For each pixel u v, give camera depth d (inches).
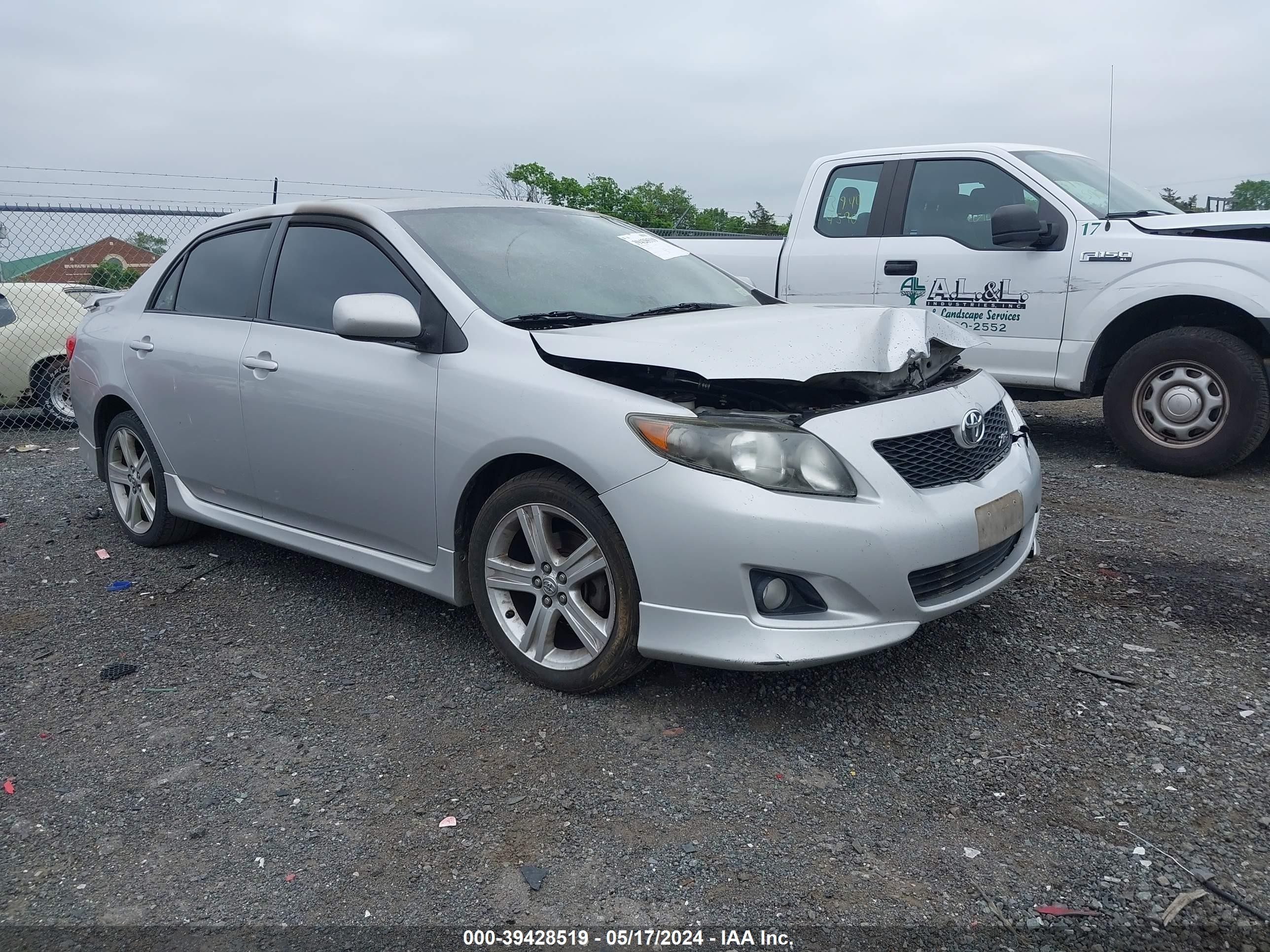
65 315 349.4
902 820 100.4
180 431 174.4
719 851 96.0
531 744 116.3
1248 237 221.6
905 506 113.7
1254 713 120.0
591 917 87.5
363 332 127.6
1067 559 175.2
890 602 112.3
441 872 94.1
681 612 113.1
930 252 260.1
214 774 112.0
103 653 145.7
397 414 135.6
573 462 117.7
